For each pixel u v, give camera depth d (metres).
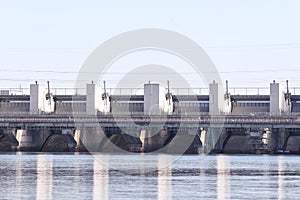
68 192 110.38
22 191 111.31
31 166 165.25
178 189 115.25
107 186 118.69
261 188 117.25
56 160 193.75
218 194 109.44
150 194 108.81
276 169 158.75
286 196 107.25
